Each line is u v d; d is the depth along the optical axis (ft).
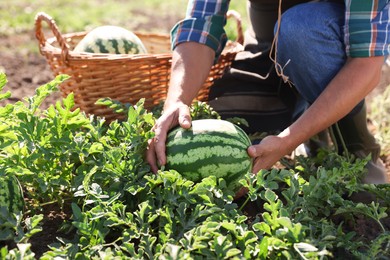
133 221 8.02
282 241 6.91
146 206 7.59
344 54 9.38
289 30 9.53
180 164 8.29
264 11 11.51
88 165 8.52
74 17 23.84
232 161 8.26
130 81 11.18
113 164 8.26
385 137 12.46
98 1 28.60
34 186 8.57
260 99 11.70
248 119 11.59
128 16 25.02
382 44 8.82
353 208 8.05
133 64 11.00
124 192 8.26
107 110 11.33
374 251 7.30
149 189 8.08
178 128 8.58
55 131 8.29
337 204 8.76
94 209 7.49
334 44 9.30
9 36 20.76
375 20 8.82
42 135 8.22
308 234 7.70
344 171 8.68
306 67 9.57
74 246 7.18
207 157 8.23
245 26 22.00
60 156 8.33
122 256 6.95
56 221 8.61
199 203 7.92
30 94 15.20
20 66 17.40
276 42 10.03
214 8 10.40
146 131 8.88
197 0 10.47
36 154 8.04
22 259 6.60
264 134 11.08
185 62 9.92
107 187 8.42
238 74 11.77
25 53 18.71
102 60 10.82
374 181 10.19
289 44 9.61
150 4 28.32
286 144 8.59
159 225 7.63
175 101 9.37
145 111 8.84
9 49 19.12
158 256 6.90
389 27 8.90
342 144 10.57
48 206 8.98
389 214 9.00
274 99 11.75
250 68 11.86
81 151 8.26
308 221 7.82
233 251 6.73
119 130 8.82
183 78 9.73
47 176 8.32
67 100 8.31
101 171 8.27
